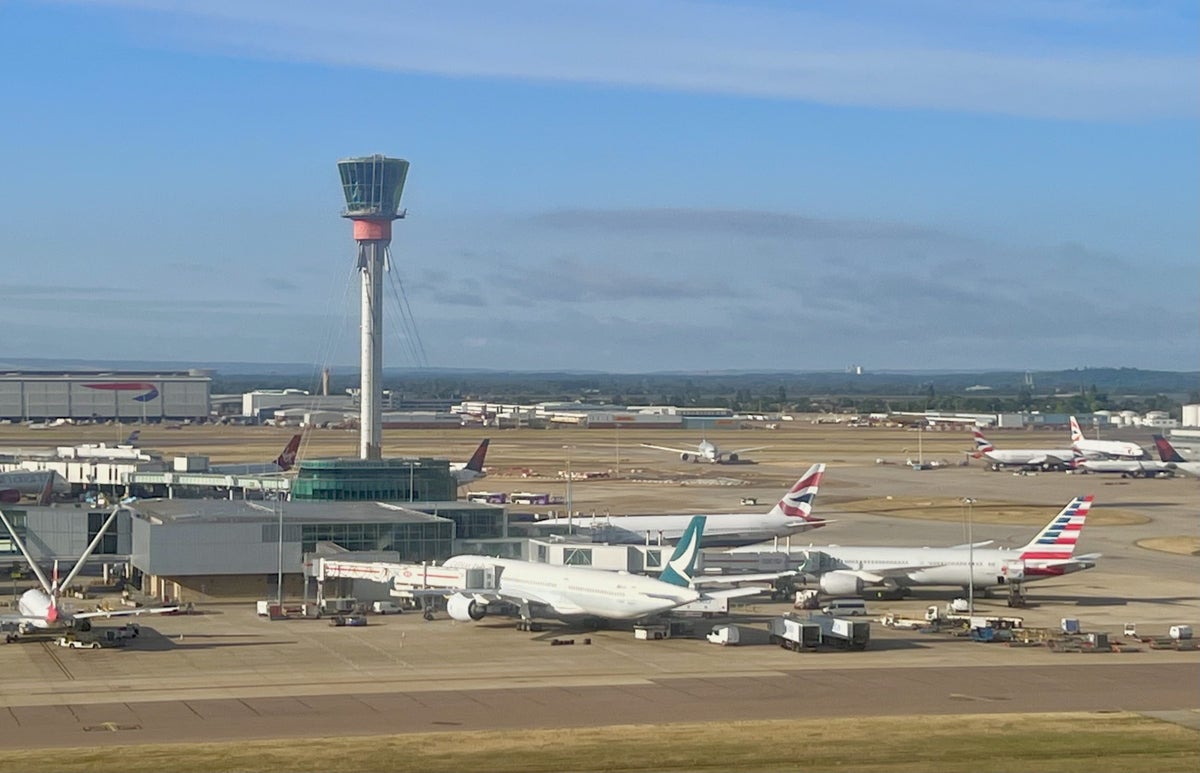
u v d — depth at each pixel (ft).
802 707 283.79
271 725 264.72
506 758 236.84
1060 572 446.60
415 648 357.20
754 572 460.96
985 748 244.83
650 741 250.37
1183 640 370.53
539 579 398.42
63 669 324.39
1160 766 231.71
